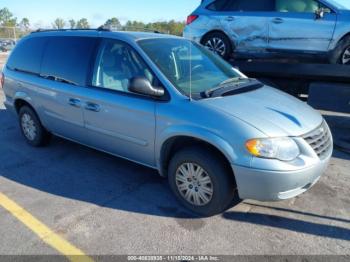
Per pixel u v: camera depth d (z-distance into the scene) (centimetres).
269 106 335
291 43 634
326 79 579
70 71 439
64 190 394
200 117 317
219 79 392
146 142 364
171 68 372
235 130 299
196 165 328
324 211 349
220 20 696
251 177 296
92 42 425
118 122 383
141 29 473
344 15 584
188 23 741
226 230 319
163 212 348
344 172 441
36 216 341
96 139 423
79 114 427
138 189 396
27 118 527
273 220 334
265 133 294
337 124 629
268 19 645
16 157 491
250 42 673
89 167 455
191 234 313
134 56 379
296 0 629
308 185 316
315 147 314
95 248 294
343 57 598
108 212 348
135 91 344
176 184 352
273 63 597
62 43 461
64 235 311
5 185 407
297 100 384
